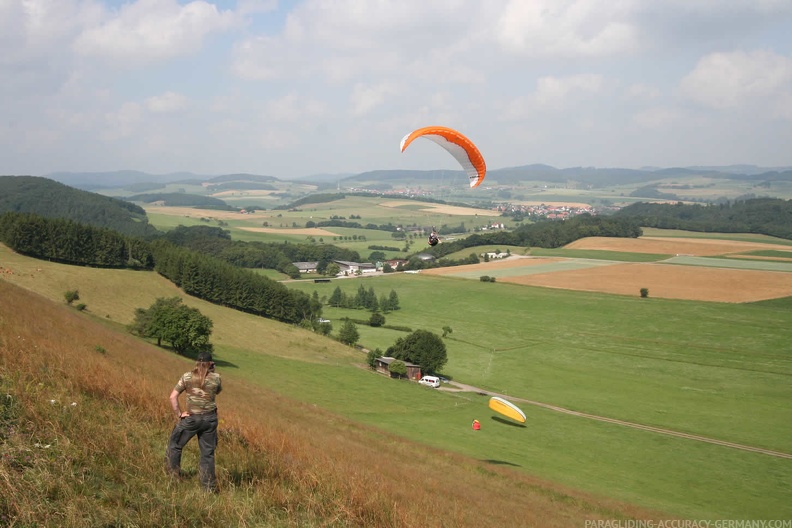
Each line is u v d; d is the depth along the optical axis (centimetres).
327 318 12431
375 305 13312
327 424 3462
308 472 1062
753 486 4472
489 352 9919
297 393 5522
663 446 5522
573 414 6700
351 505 980
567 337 10631
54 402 1023
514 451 4678
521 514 1967
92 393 1188
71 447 862
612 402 7269
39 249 9588
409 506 1139
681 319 11094
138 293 9038
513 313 12375
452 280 15500
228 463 1039
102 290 8544
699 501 3894
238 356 6956
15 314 2408
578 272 15375
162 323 6038
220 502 841
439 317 12475
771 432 6116
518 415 5912
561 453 4962
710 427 6275
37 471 762
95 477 809
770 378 8212
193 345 6112
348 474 1197
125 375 1504
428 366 8288
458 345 10338
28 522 653
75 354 1706
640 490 3962
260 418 2127
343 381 6794
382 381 7325
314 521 886
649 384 8100
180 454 903
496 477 2934
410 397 6619
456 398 7062
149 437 1044
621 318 11481
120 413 1122
